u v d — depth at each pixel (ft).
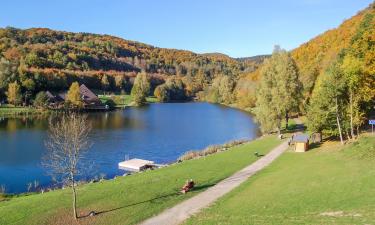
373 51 189.98
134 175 153.58
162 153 243.19
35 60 643.04
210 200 112.27
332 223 76.84
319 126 185.16
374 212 79.00
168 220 97.04
